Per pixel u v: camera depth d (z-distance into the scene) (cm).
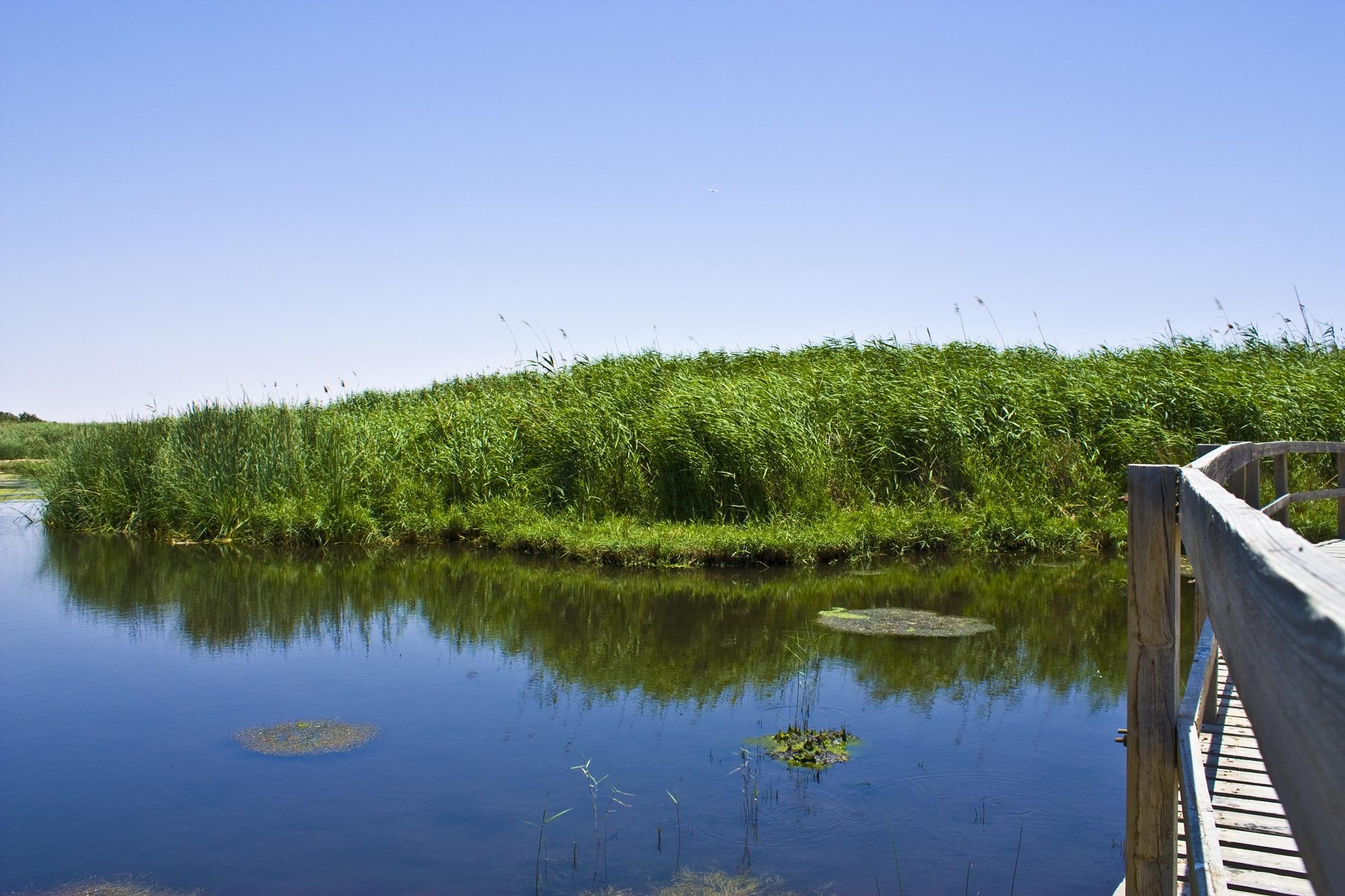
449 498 1550
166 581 1206
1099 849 493
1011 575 1169
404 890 457
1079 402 1511
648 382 1628
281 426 1598
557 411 1555
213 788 577
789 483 1390
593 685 771
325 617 1012
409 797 563
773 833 513
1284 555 107
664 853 492
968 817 530
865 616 970
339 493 1484
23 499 2231
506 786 577
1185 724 341
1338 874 66
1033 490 1415
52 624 994
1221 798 404
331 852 496
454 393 1894
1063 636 897
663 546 1238
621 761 614
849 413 1523
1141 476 265
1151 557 265
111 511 1656
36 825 529
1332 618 74
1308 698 77
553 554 1319
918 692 742
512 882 465
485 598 1081
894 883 461
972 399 1516
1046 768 596
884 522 1327
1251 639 106
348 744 648
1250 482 577
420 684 782
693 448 1407
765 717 690
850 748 629
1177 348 1658
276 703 739
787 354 1900
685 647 870
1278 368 1580
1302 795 77
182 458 1605
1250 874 331
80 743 654
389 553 1377
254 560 1346
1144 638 266
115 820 534
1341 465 770
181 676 813
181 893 455
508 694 752
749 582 1140
